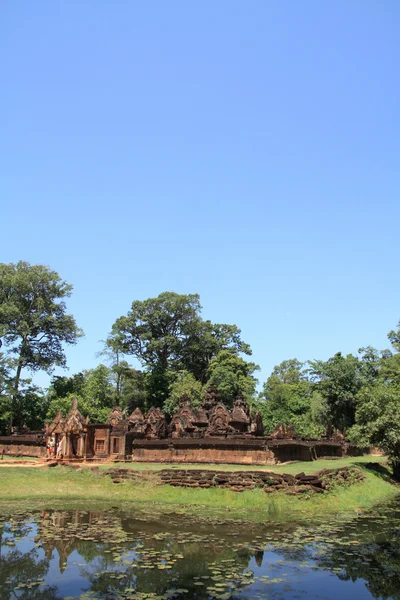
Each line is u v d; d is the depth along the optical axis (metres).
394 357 70.94
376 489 33.28
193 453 37.03
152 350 85.50
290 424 66.12
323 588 14.35
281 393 79.44
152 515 23.89
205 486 28.30
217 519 23.09
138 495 28.41
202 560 16.64
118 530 20.58
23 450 43.97
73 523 21.92
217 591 13.91
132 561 16.39
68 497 28.23
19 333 63.34
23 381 61.03
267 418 72.38
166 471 30.08
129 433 40.41
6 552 17.39
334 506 26.50
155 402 80.06
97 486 30.09
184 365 87.00
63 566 15.92
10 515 23.66
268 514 24.31
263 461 34.56
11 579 14.84
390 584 14.73
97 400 69.56
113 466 33.97
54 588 14.12
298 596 13.71
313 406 66.75
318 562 16.67
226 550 17.81
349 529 21.59
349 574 15.54
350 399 64.19
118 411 53.59
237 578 14.95
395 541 19.45
